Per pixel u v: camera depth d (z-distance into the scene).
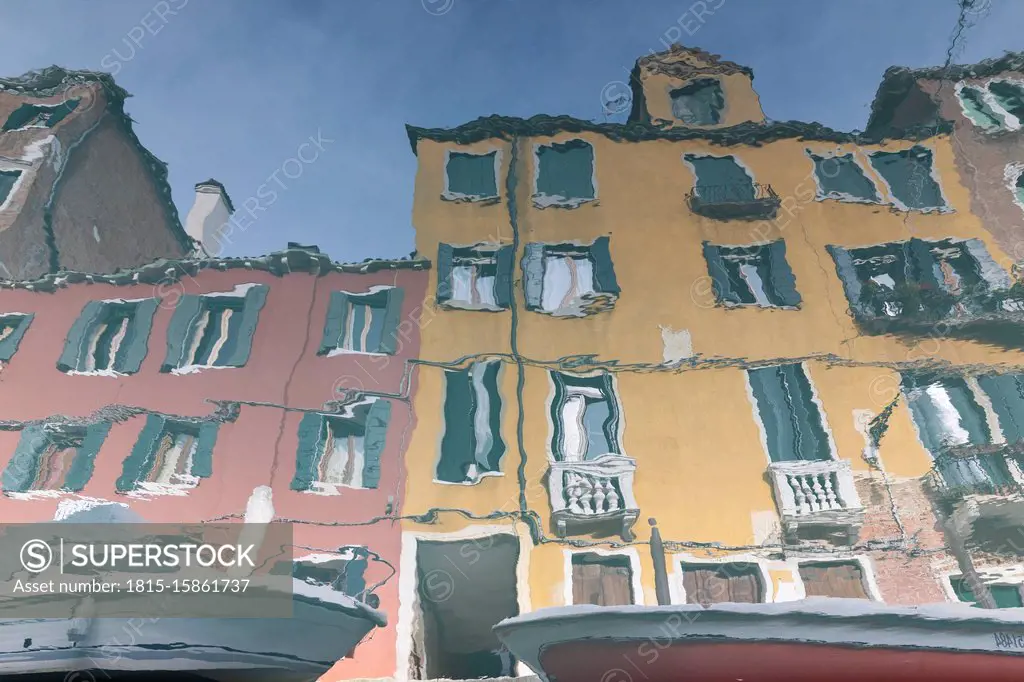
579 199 15.11
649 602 10.21
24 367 12.84
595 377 12.91
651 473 11.60
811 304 13.73
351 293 14.03
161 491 11.36
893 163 15.37
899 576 10.37
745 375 12.89
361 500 11.38
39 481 11.44
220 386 12.73
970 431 11.88
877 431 12.04
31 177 14.95
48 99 15.81
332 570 10.62
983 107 15.50
